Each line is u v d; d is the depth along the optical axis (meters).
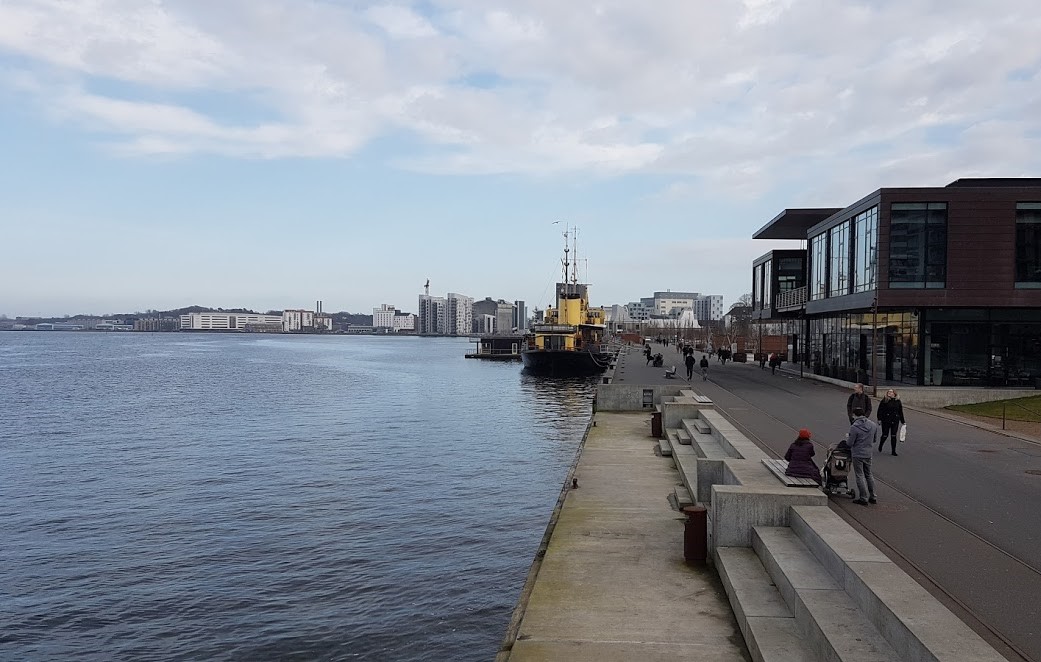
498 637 14.05
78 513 22.08
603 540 12.96
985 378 34.84
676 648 8.44
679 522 14.23
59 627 14.47
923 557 9.39
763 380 43.22
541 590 10.41
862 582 7.50
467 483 26.09
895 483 14.02
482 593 16.02
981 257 33.97
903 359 37.25
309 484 25.84
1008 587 8.33
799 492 10.73
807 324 54.88
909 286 34.47
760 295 66.75
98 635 14.15
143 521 21.22
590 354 83.44
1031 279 33.88
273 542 19.30
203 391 64.69
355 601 15.60
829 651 6.81
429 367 111.50
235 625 14.52
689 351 42.41
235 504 23.08
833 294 45.06
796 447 11.59
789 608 8.48
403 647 13.66
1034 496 12.91
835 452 12.91
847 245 41.62
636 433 26.23
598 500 16.09
